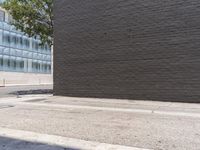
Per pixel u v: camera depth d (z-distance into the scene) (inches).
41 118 311.6
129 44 487.5
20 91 818.2
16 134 233.6
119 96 496.4
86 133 235.9
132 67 482.6
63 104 439.8
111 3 512.4
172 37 442.9
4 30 1336.1
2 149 189.8
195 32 422.0
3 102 482.0
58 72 583.8
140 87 473.7
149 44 465.4
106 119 302.2
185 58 430.0
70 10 569.0
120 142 206.5
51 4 765.9
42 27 779.4
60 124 275.7
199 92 417.4
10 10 767.1
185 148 189.9
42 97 571.2
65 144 202.1
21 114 342.3
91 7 539.2
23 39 1483.8
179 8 437.7
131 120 294.7
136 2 482.0
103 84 517.3
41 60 1647.4
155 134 230.2
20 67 1457.9
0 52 1304.1
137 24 479.2
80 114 338.6
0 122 288.0
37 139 216.7
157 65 456.4
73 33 562.6
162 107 387.9
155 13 460.8
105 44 517.3
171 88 442.9
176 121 286.4
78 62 553.3
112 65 506.9
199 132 236.2
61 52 580.1
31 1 761.0
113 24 508.4
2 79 1305.4
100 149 189.0
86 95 539.2
